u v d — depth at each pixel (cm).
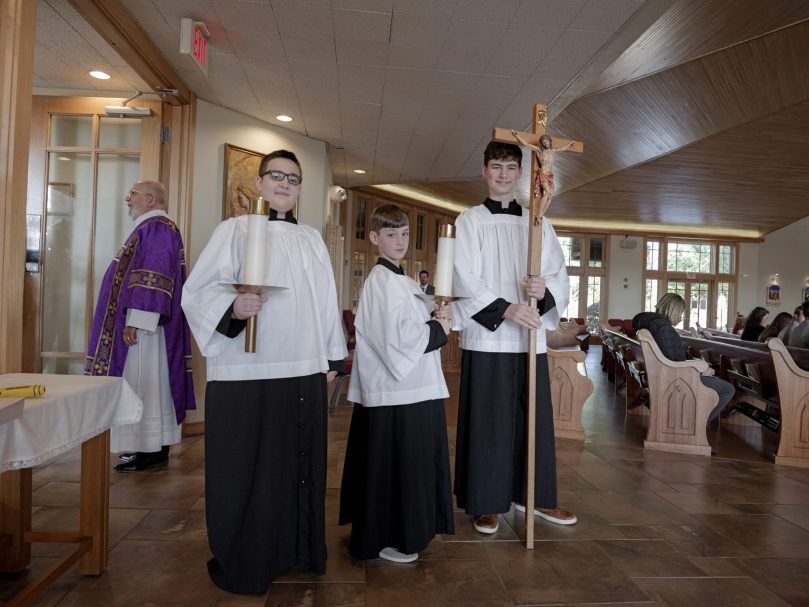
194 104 480
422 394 229
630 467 395
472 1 340
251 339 181
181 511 283
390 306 220
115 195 449
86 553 214
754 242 1938
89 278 438
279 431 209
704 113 878
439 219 1563
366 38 389
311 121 563
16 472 212
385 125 577
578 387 476
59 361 438
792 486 358
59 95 443
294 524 214
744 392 557
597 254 1900
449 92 484
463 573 225
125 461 364
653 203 1534
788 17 602
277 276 208
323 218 646
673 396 448
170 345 358
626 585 219
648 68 711
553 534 268
